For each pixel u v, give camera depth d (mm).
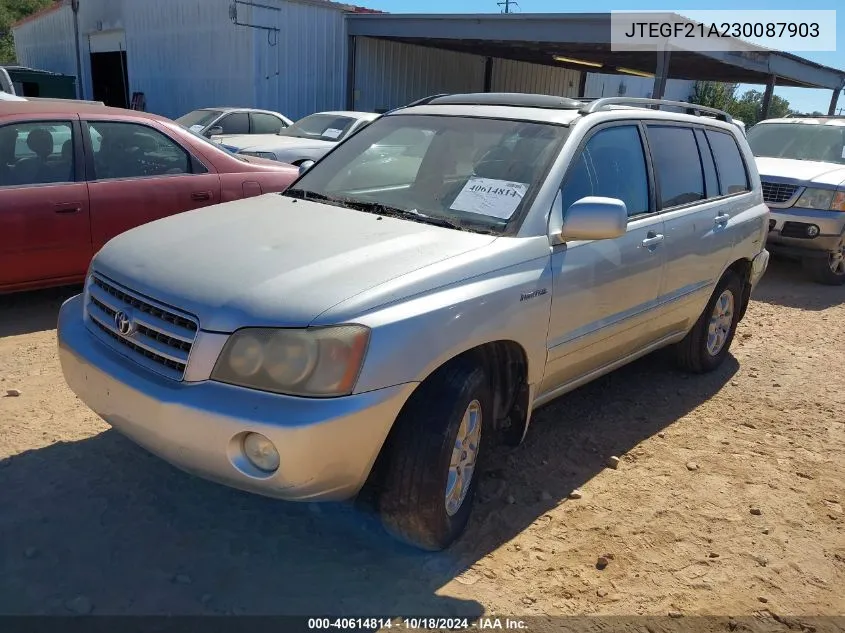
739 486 3816
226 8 17078
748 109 41250
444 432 2771
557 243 3432
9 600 2592
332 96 18594
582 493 3625
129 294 2871
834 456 4246
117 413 2797
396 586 2822
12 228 5227
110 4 21344
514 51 20453
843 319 7410
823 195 8430
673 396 5008
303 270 2766
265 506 3281
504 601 2787
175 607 2621
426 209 3568
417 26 16766
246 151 10656
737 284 5414
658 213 4305
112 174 5754
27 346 5047
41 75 19281
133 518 3121
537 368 3418
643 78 31141
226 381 2562
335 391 2514
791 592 2992
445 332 2785
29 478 3357
